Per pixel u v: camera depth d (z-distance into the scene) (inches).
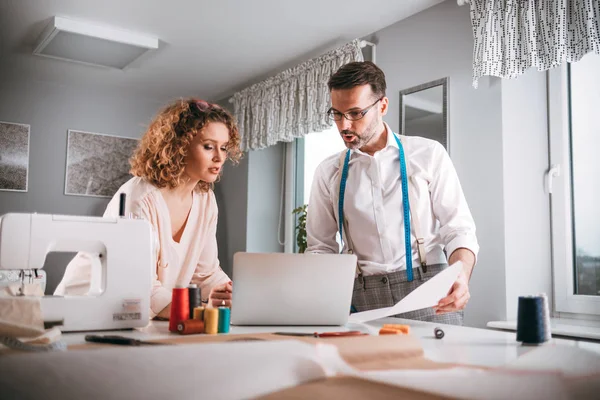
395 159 76.6
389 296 72.8
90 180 190.5
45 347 37.9
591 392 27.9
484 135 113.2
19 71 174.6
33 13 133.3
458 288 57.2
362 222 76.0
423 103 126.0
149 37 145.8
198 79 180.4
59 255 181.9
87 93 191.8
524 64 103.7
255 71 171.6
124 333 49.8
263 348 31.4
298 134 158.9
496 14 107.7
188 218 70.0
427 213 75.2
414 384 27.8
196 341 43.1
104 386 26.1
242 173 188.2
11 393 25.9
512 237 108.8
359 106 71.2
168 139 65.5
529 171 111.7
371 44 139.5
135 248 53.2
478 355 38.1
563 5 97.3
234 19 135.0
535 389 27.2
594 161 105.1
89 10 131.5
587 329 94.3
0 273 136.9
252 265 54.6
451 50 121.6
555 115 110.8
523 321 44.2
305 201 182.7
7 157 178.7
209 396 26.1
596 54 100.6
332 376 30.2
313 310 55.4
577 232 107.2
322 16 132.6
